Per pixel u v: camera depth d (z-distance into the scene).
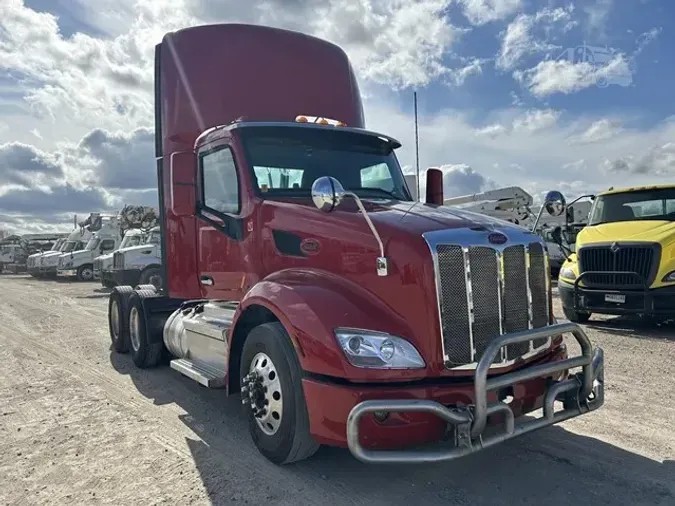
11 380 6.57
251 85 5.70
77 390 6.08
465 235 3.57
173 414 5.19
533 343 3.72
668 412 4.95
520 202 20.42
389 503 3.40
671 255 8.31
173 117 5.82
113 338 8.26
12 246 44.06
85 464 4.07
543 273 3.94
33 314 12.98
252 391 3.99
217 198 5.17
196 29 5.81
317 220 4.10
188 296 5.74
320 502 3.42
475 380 3.19
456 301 3.45
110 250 28.08
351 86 6.34
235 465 3.98
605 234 9.19
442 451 3.16
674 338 8.20
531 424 3.50
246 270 4.76
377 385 3.30
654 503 3.35
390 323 3.47
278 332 3.82
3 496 3.60
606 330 8.92
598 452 4.11
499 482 3.66
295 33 6.09
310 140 5.08
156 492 3.60
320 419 3.42
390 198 5.07
